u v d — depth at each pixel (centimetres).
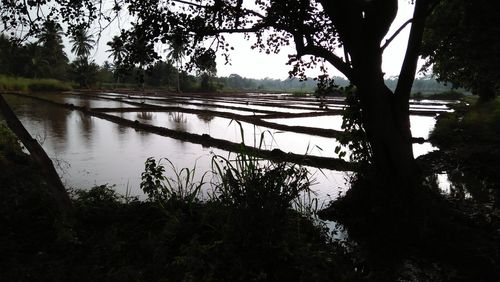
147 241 417
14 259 380
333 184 799
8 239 420
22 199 501
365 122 520
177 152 1178
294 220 439
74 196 632
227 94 5856
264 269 373
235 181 421
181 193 558
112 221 496
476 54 639
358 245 482
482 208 589
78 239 434
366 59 481
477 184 766
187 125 1873
